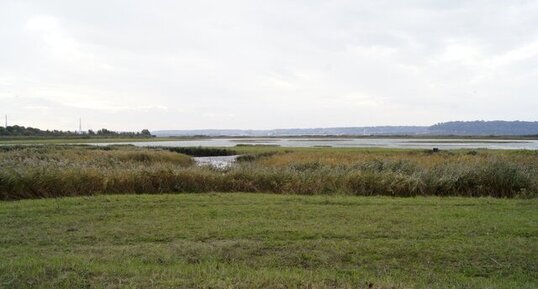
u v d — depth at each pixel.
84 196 11.59
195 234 7.56
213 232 7.70
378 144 69.50
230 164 16.91
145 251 6.52
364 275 5.69
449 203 10.99
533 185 13.69
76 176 12.40
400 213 9.47
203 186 13.40
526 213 9.67
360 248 6.78
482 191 13.46
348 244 6.97
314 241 7.15
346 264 6.17
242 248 6.74
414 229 7.99
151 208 9.81
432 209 10.03
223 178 13.60
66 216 8.89
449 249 6.77
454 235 7.61
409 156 26.47
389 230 7.91
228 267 5.86
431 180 13.70
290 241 7.14
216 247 6.75
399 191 13.20
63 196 11.88
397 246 6.88
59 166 13.60
